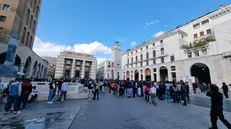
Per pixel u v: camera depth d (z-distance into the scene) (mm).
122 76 54188
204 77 31297
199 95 16297
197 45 27266
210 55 24219
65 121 4840
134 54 48406
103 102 9539
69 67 63875
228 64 21391
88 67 69312
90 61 70312
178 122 5035
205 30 29484
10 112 6062
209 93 4555
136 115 6000
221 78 22141
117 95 14461
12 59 15539
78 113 6148
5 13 19266
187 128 4402
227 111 7375
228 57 21500
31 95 8883
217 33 24219
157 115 6074
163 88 11805
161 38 36625
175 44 32219
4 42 18172
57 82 10477
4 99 8398
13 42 15938
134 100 10961
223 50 22781
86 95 11750
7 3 19781
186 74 28141
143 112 6648
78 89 12500
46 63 45500
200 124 4828
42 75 40531
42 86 12094
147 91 10227
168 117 5738
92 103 9008
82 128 4184
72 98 10961
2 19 19203
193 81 24016
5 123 4543
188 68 27906
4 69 14312
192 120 5324
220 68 22516
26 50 22500
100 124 4617
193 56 28047
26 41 25109
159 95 12141
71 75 62188
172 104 9352
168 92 11305
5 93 8484
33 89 9500
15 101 6121
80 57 67625
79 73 65875
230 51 20875
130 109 7309
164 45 35531
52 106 7742
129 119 5332
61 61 62188
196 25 31938
